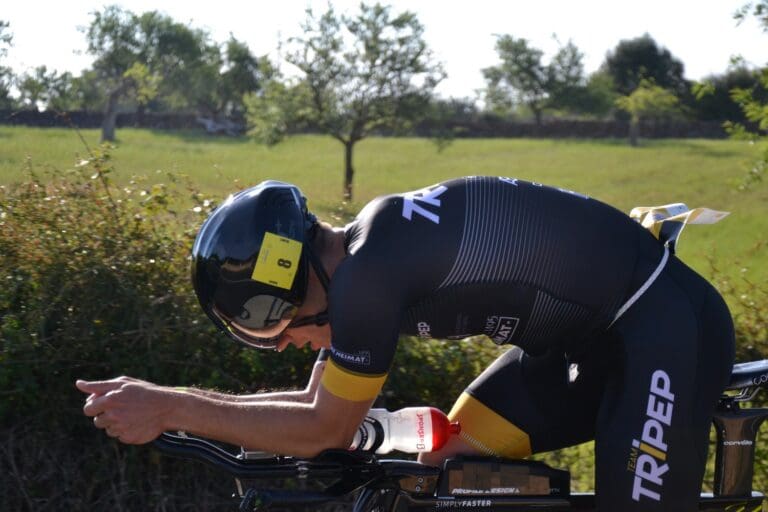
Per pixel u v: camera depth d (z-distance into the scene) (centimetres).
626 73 8069
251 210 229
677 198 2656
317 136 4506
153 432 217
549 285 235
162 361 343
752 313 428
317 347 253
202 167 2273
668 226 255
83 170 403
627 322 240
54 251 352
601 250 240
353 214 489
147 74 2441
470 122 5597
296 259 228
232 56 5912
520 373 278
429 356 377
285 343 250
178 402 219
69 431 337
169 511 341
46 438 335
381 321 219
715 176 3319
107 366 340
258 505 220
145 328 342
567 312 239
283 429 221
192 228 380
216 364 350
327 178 2820
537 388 274
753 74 865
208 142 4094
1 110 1158
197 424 219
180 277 360
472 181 243
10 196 382
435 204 234
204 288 231
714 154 4391
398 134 2562
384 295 219
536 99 6762
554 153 4316
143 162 2402
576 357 256
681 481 234
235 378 356
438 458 276
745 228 1541
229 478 348
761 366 256
